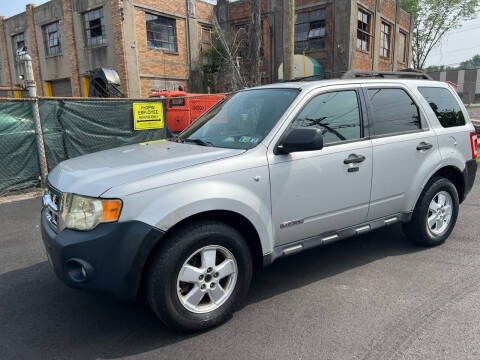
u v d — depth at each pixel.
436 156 4.18
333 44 19.80
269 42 21.12
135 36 18.88
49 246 2.74
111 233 2.49
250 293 3.46
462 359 2.48
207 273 2.81
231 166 2.88
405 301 3.23
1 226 5.60
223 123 3.68
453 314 3.01
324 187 3.35
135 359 2.59
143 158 3.04
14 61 25.27
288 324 2.94
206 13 22.72
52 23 21.78
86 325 3.03
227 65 16.61
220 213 2.85
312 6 20.27
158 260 2.60
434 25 35.62
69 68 21.22
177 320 2.70
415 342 2.66
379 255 4.25
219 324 2.95
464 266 3.90
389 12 23.91
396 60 26.20
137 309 3.26
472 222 5.29
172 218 2.58
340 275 3.77
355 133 3.60
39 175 7.91
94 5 18.97
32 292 3.59
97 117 8.94
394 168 3.84
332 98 3.53
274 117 3.28
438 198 4.35
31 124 7.69
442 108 4.47
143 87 19.58
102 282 2.55
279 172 3.08
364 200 3.66
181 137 3.88
